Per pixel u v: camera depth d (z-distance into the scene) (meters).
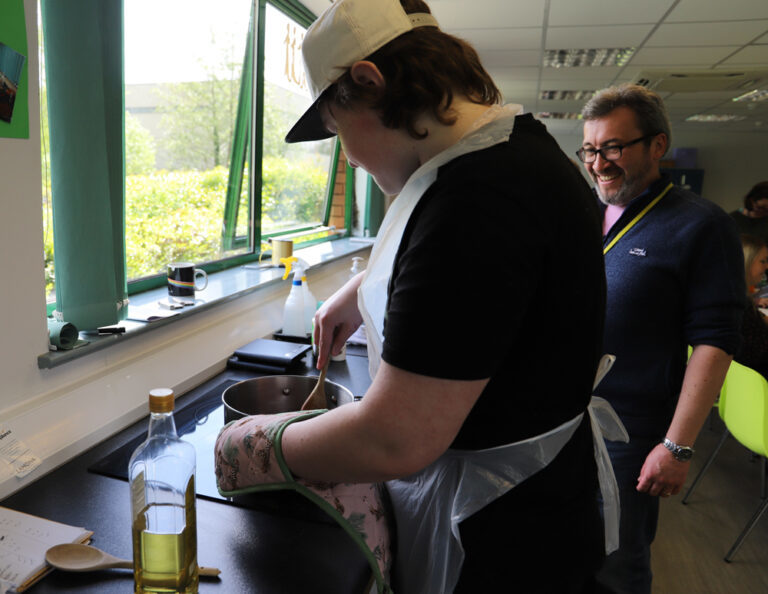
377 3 0.65
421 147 0.70
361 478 0.64
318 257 2.98
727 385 2.35
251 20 2.40
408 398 0.57
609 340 1.50
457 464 0.76
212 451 1.10
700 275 1.39
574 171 0.73
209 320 1.70
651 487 1.42
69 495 0.94
